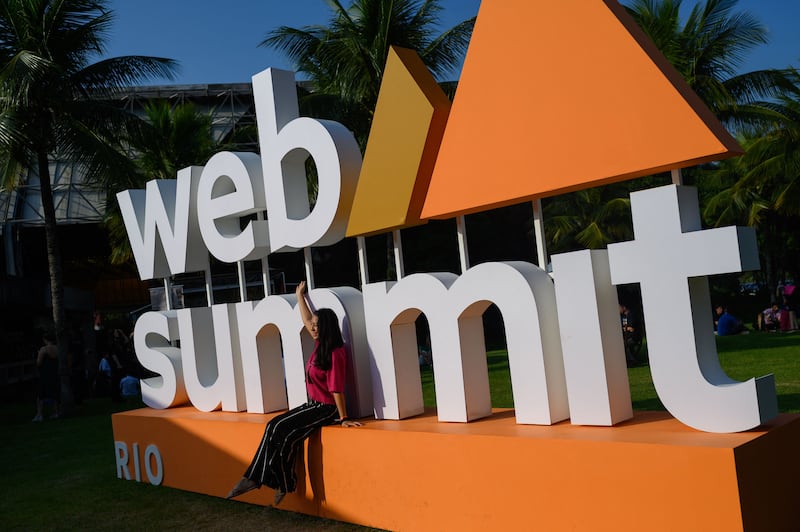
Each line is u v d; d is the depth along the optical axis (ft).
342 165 18.83
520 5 15.01
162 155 81.66
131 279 154.71
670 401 13.04
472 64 15.88
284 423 18.16
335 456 17.84
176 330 25.72
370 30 62.85
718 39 62.44
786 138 78.95
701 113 12.95
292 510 19.15
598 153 13.84
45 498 23.80
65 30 53.52
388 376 18.03
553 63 14.49
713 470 11.32
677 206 12.78
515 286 15.05
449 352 16.56
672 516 11.79
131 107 114.32
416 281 17.08
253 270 98.63
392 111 17.69
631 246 13.43
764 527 11.57
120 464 26.04
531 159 14.87
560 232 89.35
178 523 19.21
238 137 84.33
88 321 101.24
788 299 88.28
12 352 84.02
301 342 19.98
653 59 13.21
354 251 106.93
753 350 52.70
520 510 13.94
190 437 22.49
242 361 22.35
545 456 13.51
